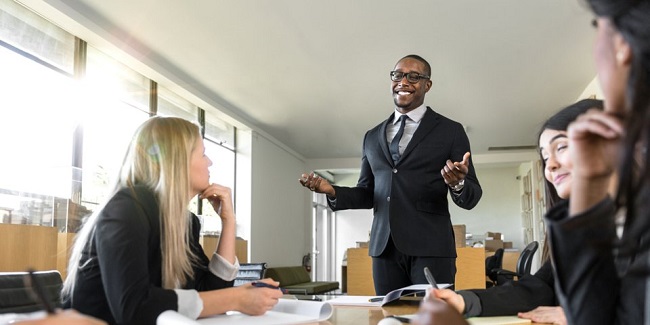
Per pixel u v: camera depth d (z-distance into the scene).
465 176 2.02
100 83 5.54
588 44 5.70
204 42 5.66
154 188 1.27
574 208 0.59
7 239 3.15
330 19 5.17
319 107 8.23
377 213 2.18
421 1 4.81
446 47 5.84
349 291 5.80
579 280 0.63
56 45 4.89
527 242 12.44
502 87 7.21
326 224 15.32
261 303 1.18
